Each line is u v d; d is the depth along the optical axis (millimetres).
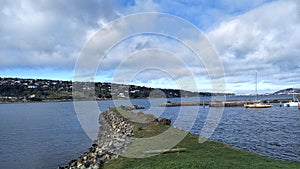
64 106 119000
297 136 31375
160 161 13789
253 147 25297
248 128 38750
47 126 46500
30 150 26047
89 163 15477
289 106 91688
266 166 12977
